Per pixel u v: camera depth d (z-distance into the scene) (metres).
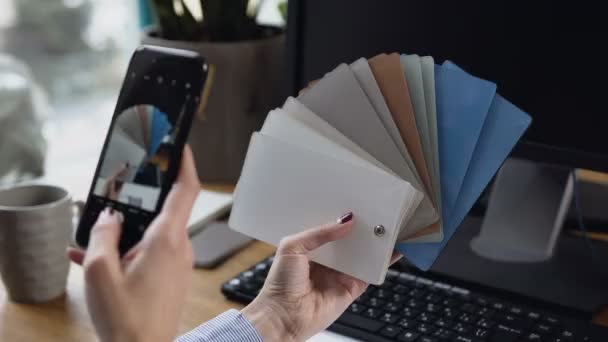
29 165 1.59
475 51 0.86
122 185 0.63
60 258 0.82
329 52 0.96
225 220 1.02
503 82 0.85
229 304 0.81
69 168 1.22
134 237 0.53
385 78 0.61
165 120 0.62
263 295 0.61
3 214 0.78
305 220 0.60
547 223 0.89
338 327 0.73
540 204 0.90
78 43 2.14
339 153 0.59
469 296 0.77
